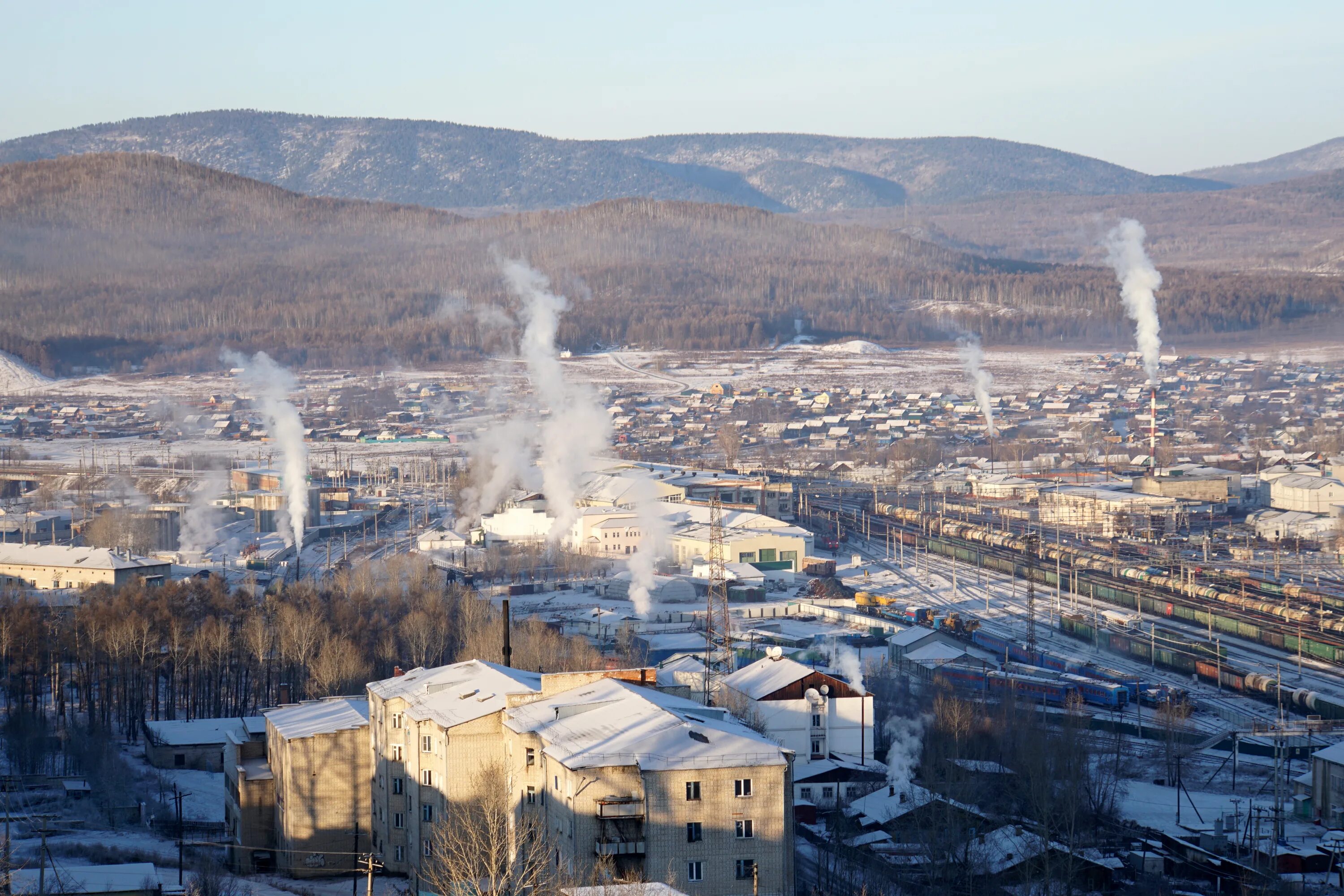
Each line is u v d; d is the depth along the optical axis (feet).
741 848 441.27
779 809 443.32
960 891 535.60
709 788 439.22
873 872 542.98
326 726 586.45
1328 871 585.63
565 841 442.09
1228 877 561.43
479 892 418.31
